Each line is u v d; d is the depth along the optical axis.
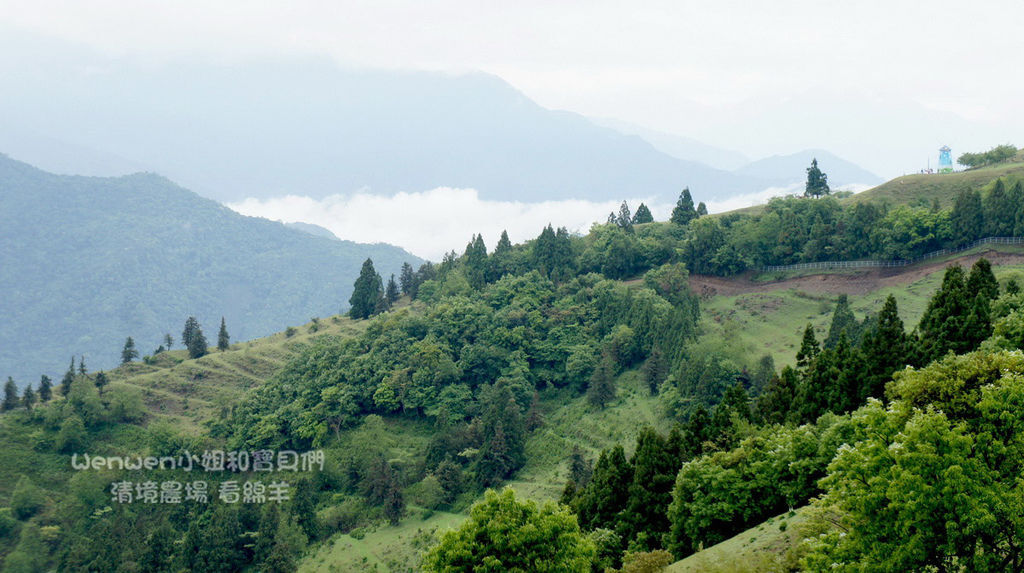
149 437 194.12
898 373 52.12
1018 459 39.88
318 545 150.75
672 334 177.25
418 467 170.88
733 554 60.47
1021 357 45.16
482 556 54.62
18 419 198.12
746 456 73.88
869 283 192.00
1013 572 38.91
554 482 151.25
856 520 41.59
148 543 152.50
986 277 96.12
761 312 196.00
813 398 92.00
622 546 83.50
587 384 193.00
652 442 90.81
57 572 153.75
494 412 174.75
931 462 39.03
